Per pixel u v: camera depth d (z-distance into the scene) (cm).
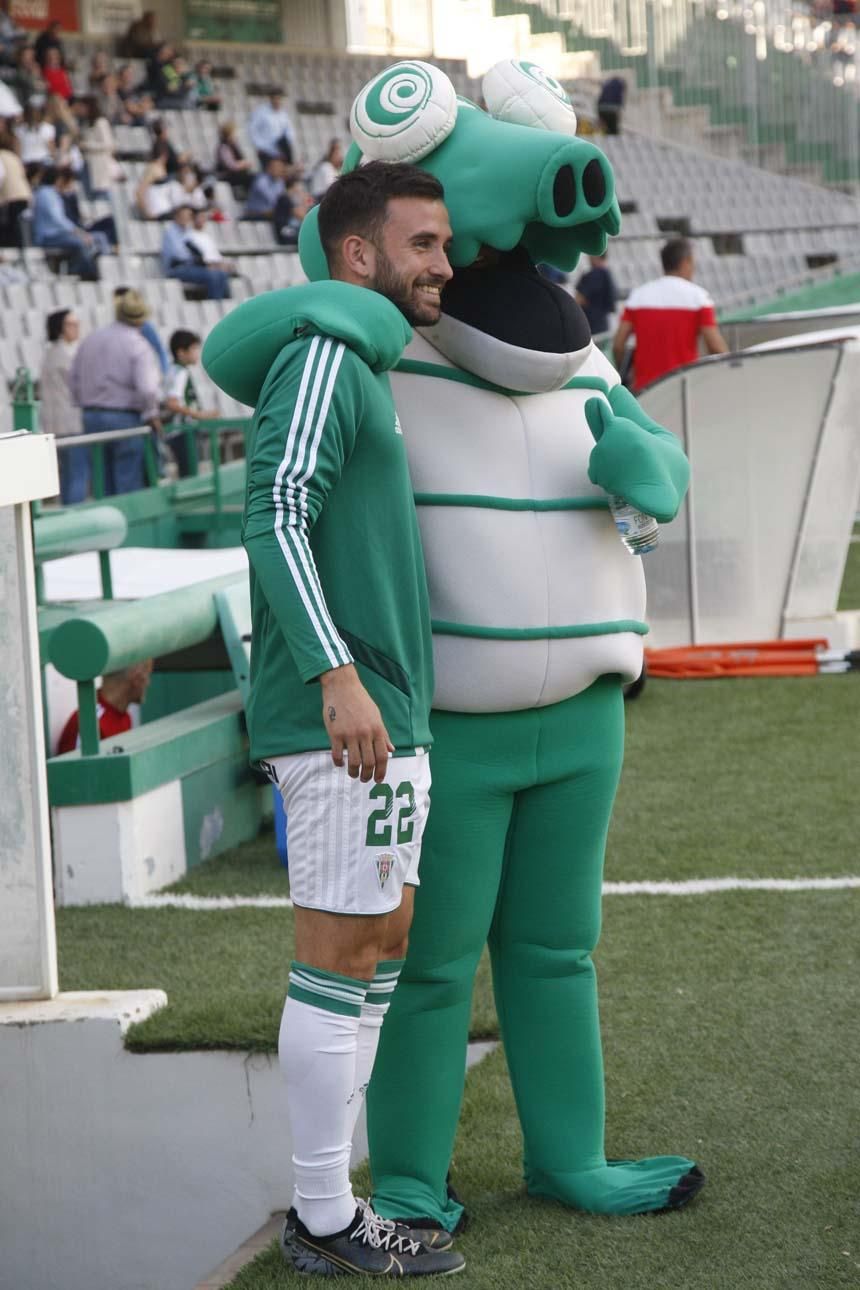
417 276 578
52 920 821
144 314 2466
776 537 1906
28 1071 808
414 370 618
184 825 1193
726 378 1844
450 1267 618
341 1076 593
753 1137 728
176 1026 798
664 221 5441
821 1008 884
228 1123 795
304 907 586
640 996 913
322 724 571
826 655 1891
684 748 1566
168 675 1600
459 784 620
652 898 1101
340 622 568
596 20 5706
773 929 1026
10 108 4016
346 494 568
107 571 1507
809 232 5622
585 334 629
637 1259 621
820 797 1365
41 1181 817
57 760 1108
